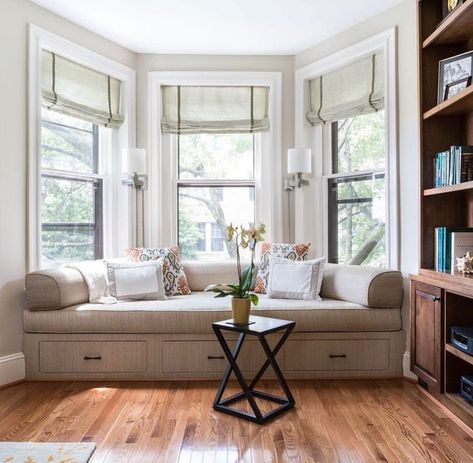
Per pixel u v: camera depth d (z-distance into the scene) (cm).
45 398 257
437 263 261
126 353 288
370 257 343
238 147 398
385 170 310
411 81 294
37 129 302
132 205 378
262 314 287
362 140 351
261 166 394
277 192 383
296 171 352
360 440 205
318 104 372
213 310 288
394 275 288
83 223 358
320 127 378
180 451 195
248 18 321
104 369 288
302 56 378
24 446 193
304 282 312
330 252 377
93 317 284
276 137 382
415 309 266
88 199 363
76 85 340
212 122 388
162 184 391
